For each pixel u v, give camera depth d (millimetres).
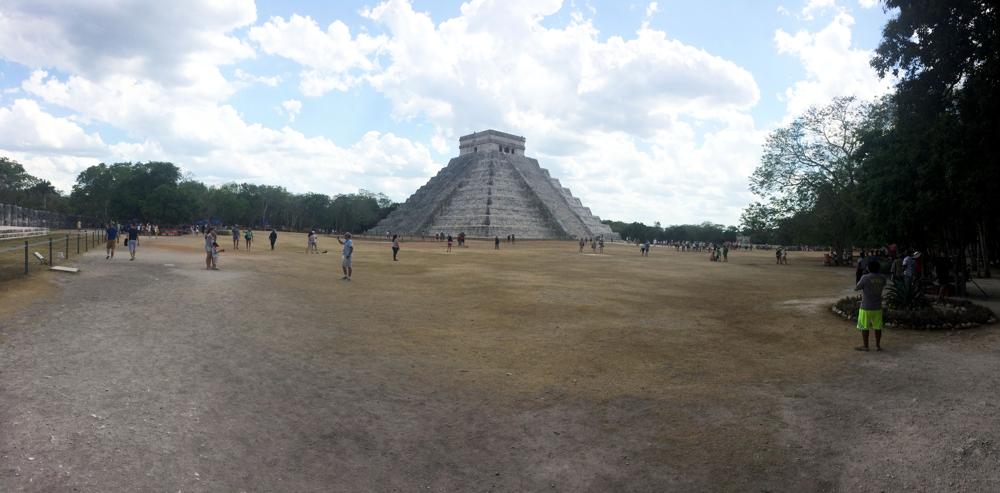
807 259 64875
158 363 10164
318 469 7004
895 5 19531
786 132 49656
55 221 73250
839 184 46469
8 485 5832
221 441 7434
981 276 34719
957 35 17703
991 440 7773
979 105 17281
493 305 19453
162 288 18344
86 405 7996
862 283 13203
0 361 9430
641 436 8305
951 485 6754
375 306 18375
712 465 7422
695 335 15023
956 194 20500
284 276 25234
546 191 127812
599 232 122312
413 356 12148
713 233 170750
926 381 10477
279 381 9906
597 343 13867
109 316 13461
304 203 143375
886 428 8367
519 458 7613
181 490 6184
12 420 7266
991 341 13820
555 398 9797
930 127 19500
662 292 24656
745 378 10977
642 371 11453
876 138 33094
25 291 15578
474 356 12375
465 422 8688
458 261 41094
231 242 57781
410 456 7527
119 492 5988
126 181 100188
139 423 7633
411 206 135500
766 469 7289
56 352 10219
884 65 20422
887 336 14727
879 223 27828
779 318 17828
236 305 16453
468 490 6773
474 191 117062
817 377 10977
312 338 13195
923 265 27625
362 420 8539
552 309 18875
